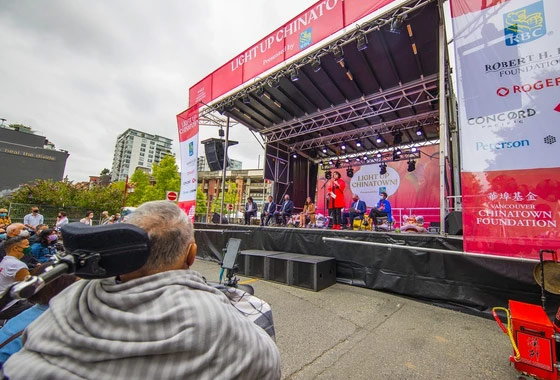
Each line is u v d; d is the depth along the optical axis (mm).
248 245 6590
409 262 3990
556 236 2600
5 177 25344
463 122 3195
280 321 3178
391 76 7062
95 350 555
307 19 5836
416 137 10523
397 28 4840
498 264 3277
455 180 6688
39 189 16953
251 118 9617
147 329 572
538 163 2748
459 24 3361
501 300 3215
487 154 3012
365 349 2525
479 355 2395
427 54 6176
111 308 611
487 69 3117
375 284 4328
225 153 8922
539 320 2084
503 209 2877
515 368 2109
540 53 2844
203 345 574
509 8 3057
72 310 641
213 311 643
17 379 529
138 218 801
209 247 7703
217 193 36000
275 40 6473
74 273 571
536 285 3025
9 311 1572
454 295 3533
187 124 7605
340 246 4879
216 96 7953
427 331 2900
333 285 4691
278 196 11320
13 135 27703
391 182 11062
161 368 547
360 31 5348
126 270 595
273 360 752
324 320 3205
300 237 5527
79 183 21047
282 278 4859
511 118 2922
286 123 9742
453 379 2062
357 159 12195
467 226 3059
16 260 2939
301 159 12891
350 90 7801
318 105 8672
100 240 574
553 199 2646
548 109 2750
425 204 10250
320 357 2396
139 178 25875
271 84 7168
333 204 7816
